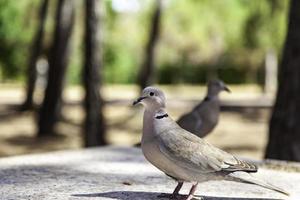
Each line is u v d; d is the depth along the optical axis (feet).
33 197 16.65
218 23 89.61
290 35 29.37
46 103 65.00
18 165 22.40
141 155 25.54
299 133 28.89
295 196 17.65
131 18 109.70
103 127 48.42
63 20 67.62
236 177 15.64
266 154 30.14
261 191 18.25
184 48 125.39
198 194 17.62
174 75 158.51
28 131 66.69
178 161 15.43
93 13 47.37
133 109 83.20
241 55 137.28
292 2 29.43
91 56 47.60
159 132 15.65
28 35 98.99
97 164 22.89
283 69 29.63
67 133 64.90
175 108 92.17
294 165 23.88
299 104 28.94
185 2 87.45
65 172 20.92
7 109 89.71
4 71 142.20
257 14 86.48
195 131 24.95
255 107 99.60
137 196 17.04
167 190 18.08
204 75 162.40
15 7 98.43
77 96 119.34
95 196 16.87
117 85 158.61
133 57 154.81
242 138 63.87
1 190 17.57
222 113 90.58
